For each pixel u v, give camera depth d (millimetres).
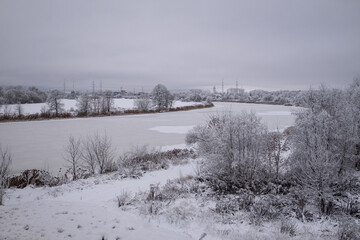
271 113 53938
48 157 18938
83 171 14695
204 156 11844
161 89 69500
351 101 12930
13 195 10266
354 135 9914
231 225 6988
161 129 34219
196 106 76188
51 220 6430
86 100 55312
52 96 52031
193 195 9703
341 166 9539
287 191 9703
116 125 38562
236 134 10430
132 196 9734
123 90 153375
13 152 20562
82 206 7887
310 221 7367
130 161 15359
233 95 140625
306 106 13328
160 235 5953
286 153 13648
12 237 5363
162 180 12398
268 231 6637
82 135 29172
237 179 10445
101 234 5715
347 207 7859
